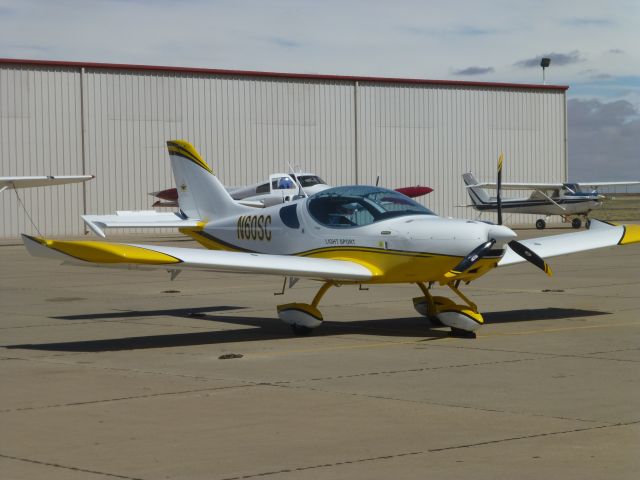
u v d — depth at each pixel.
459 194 52.47
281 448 6.37
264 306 15.25
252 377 8.98
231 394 8.16
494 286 18.08
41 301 16.30
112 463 6.05
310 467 5.93
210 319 13.65
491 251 11.04
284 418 7.23
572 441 6.46
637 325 12.43
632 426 6.88
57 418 7.28
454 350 10.54
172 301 16.09
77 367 9.60
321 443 6.48
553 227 49.81
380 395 8.07
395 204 12.05
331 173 49.44
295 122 48.66
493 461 6.00
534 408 7.50
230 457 6.16
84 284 19.64
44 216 43.81
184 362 9.90
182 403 7.80
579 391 8.15
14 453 6.29
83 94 44.19
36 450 6.36
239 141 47.44
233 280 20.16
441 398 7.92
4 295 17.42
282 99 48.31
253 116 47.69
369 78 50.03
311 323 11.81
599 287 17.70
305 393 8.19
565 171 55.44
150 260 10.34
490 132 53.16
